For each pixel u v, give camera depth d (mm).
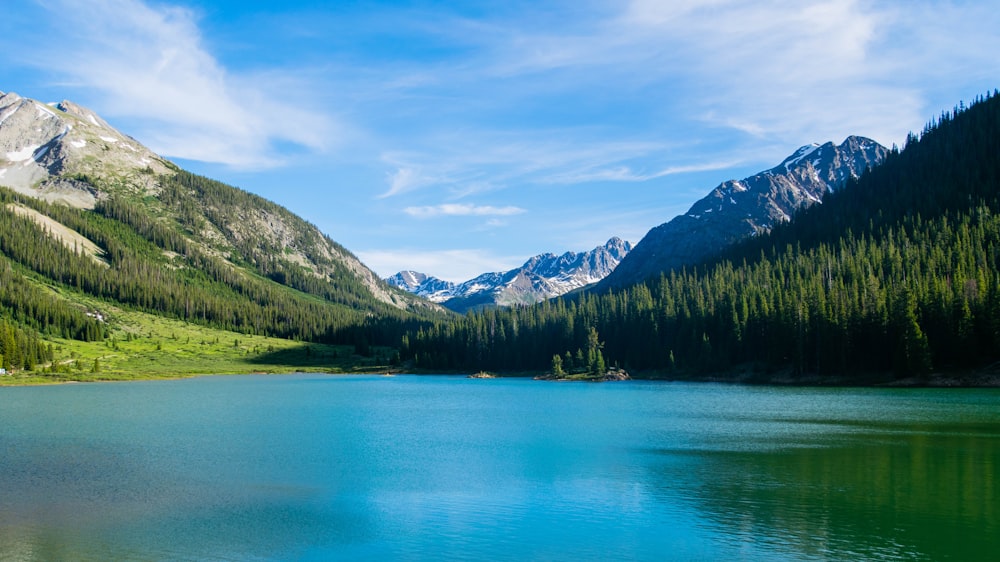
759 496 45969
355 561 33250
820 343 158375
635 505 43969
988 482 48906
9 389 154375
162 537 36969
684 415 97125
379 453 64625
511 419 94750
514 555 34250
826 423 83062
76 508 43219
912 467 54594
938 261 177875
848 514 41156
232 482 51219
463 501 45375
